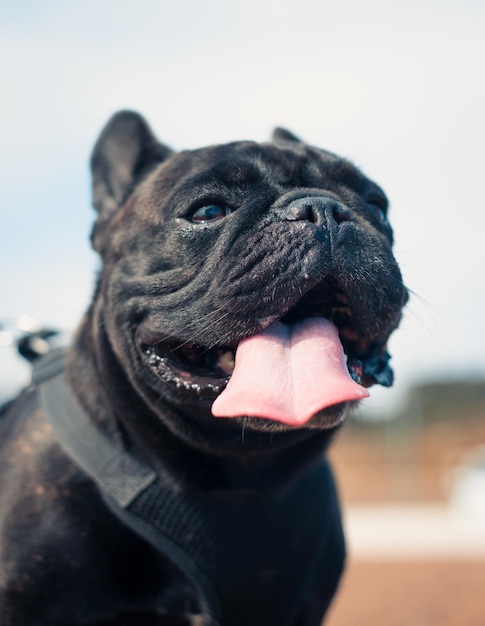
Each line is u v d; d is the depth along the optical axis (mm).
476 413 7148
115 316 514
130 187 585
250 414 430
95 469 487
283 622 516
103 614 484
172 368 489
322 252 457
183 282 490
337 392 431
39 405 540
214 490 496
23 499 493
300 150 539
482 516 2449
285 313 491
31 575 479
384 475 5004
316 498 523
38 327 681
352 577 1248
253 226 476
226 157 511
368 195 555
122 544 486
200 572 489
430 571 1309
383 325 482
